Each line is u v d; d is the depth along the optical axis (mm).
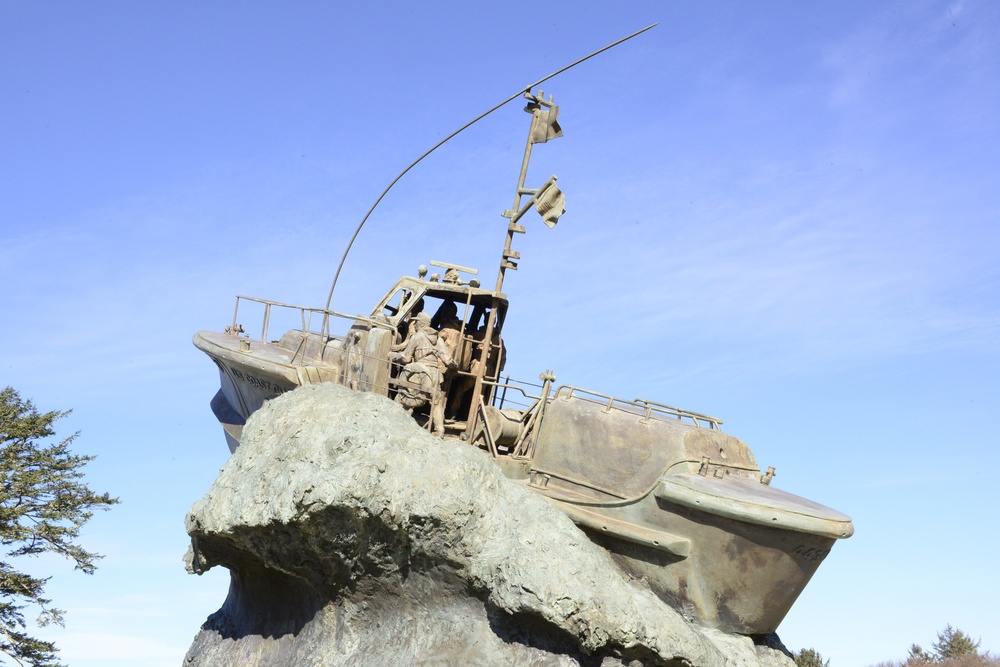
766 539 12750
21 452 25297
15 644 23594
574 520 13484
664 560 13156
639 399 15000
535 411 15258
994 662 27719
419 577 12578
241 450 13469
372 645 12992
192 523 13281
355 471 12000
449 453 12609
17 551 24422
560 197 15586
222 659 14797
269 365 14891
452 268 15875
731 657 12695
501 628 12234
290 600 14180
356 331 14961
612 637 11695
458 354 15273
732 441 14430
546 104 15984
